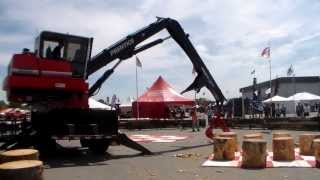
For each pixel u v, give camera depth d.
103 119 15.77
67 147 19.53
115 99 34.59
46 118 15.28
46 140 15.44
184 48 20.03
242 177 10.87
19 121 20.14
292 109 55.00
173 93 40.62
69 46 15.48
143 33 18.42
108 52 17.48
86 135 15.29
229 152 13.77
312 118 32.41
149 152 16.56
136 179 10.98
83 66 15.66
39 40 15.04
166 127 37.69
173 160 14.66
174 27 19.45
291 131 30.45
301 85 71.06
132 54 18.14
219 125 20.22
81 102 15.38
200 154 16.27
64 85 14.86
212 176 11.10
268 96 53.72
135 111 41.47
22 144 15.10
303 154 14.66
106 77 17.48
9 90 14.44
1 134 18.78
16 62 14.27
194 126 32.44
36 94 14.86
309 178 10.60
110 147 19.56
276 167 12.37
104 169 12.88
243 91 64.06
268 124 33.50
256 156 12.32
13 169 7.89
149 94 40.72
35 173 8.06
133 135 28.44
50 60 14.76
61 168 13.23
